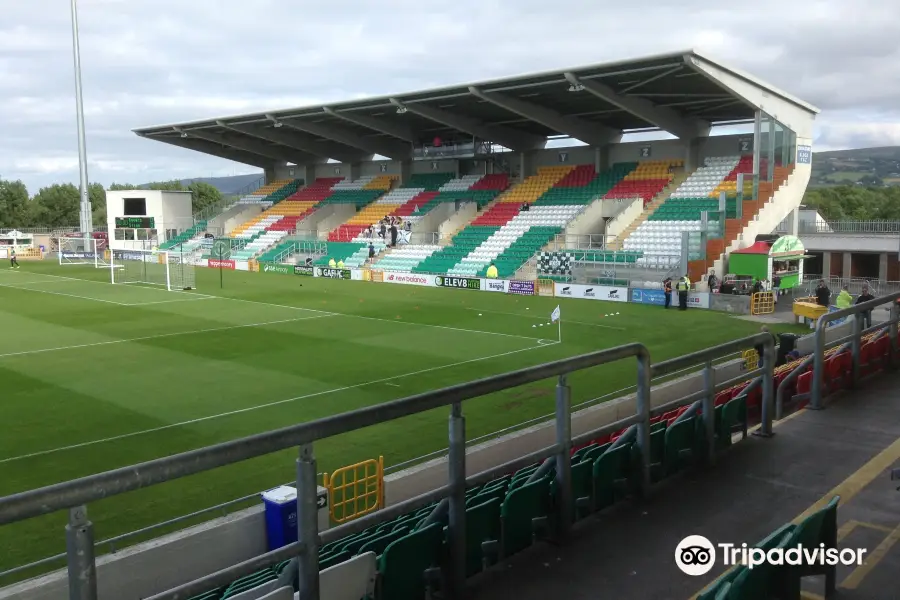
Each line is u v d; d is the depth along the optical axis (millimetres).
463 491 4523
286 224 56344
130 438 13977
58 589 7352
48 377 18750
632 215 38875
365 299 34438
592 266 36125
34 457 12938
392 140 53219
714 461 6848
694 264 32719
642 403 5895
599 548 5230
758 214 35062
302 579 3670
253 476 11953
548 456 5156
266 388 17641
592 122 43469
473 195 49781
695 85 33625
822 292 25516
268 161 65312
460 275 40250
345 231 51688
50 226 95562
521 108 38344
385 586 4418
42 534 9766
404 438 13859
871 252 37844
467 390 4371
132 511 10602
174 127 53719
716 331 25391
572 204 43531
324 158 61562
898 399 8945
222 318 28469
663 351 21938
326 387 17781
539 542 5324
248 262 50750
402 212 51562
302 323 27281
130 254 58562
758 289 29656
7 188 91125
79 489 2865
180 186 120188
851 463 6809
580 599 4598
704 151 42000
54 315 29172
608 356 5441
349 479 11711
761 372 7469
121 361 20672
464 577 4617
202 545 8453
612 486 5949
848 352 9641
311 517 3656
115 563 7754
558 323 26438
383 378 18672
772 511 5828
